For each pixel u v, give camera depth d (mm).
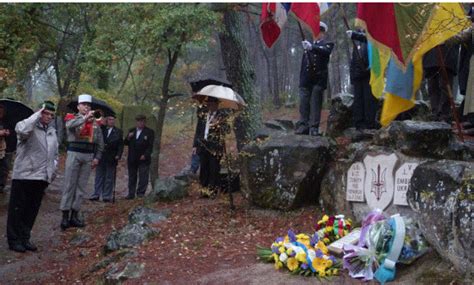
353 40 7316
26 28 11539
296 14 6359
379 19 5273
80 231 8000
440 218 4609
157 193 8609
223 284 4871
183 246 6105
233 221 7137
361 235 5000
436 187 4750
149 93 20734
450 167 4715
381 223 4918
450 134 5930
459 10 5500
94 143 8516
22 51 11742
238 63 11625
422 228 4902
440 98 7156
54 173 7117
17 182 6969
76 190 8180
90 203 10516
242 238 6410
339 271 4926
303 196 7281
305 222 6809
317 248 5211
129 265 5516
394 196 5734
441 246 4582
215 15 9672
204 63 30547
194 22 9609
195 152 8766
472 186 4309
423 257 4801
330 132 8984
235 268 5266
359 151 6383
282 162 7281
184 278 5117
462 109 6945
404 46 5230
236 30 11688
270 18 6820
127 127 18156
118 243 6391
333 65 26578
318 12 6301
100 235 7625
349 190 6426
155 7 9828
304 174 7160
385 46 5270
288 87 33562
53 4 12766
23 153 6898
